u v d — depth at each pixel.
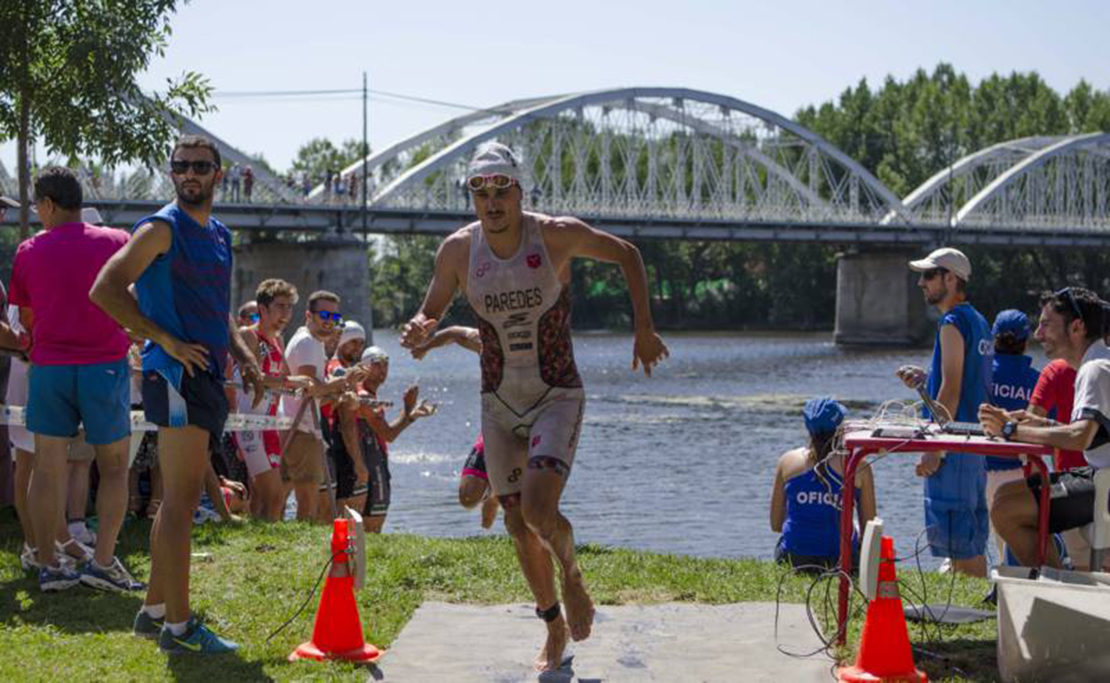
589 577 8.13
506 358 5.91
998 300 130.12
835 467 8.11
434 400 46.38
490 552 8.79
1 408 8.14
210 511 10.31
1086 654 5.70
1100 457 6.52
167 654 6.17
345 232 76.94
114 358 7.48
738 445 31.53
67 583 7.48
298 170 160.38
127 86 14.57
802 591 7.71
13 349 7.67
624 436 33.84
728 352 89.38
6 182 53.16
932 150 154.00
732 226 96.88
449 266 6.03
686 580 7.98
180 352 5.85
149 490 10.41
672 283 139.75
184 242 6.00
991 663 6.25
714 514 20.17
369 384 11.30
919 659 6.29
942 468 8.36
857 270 108.44
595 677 5.97
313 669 5.97
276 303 10.84
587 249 5.88
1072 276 134.75
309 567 8.14
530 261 5.81
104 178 65.44
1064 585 5.75
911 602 7.41
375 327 149.62
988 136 151.75
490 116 94.50
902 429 6.56
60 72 14.62
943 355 8.45
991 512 7.01
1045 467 6.66
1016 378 8.85
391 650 6.38
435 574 8.05
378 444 11.21
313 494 10.74
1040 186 128.00
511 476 6.01
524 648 6.45
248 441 10.73
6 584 7.65
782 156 116.88
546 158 103.75
